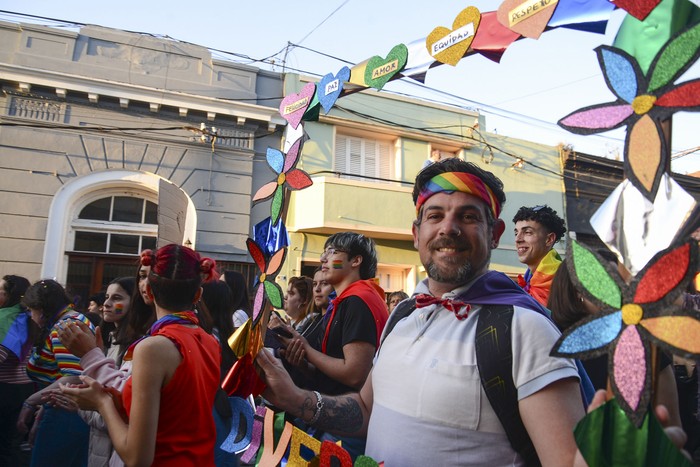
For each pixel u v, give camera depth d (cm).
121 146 788
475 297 120
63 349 247
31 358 290
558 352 84
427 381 113
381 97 966
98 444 213
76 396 146
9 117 732
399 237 930
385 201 905
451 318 121
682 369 190
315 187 873
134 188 803
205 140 828
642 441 74
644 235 78
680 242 72
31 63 752
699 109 72
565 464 92
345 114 933
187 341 153
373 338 192
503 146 1038
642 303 76
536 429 99
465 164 130
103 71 789
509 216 1002
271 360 154
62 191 751
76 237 764
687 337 70
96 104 782
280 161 169
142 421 131
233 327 234
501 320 110
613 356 78
